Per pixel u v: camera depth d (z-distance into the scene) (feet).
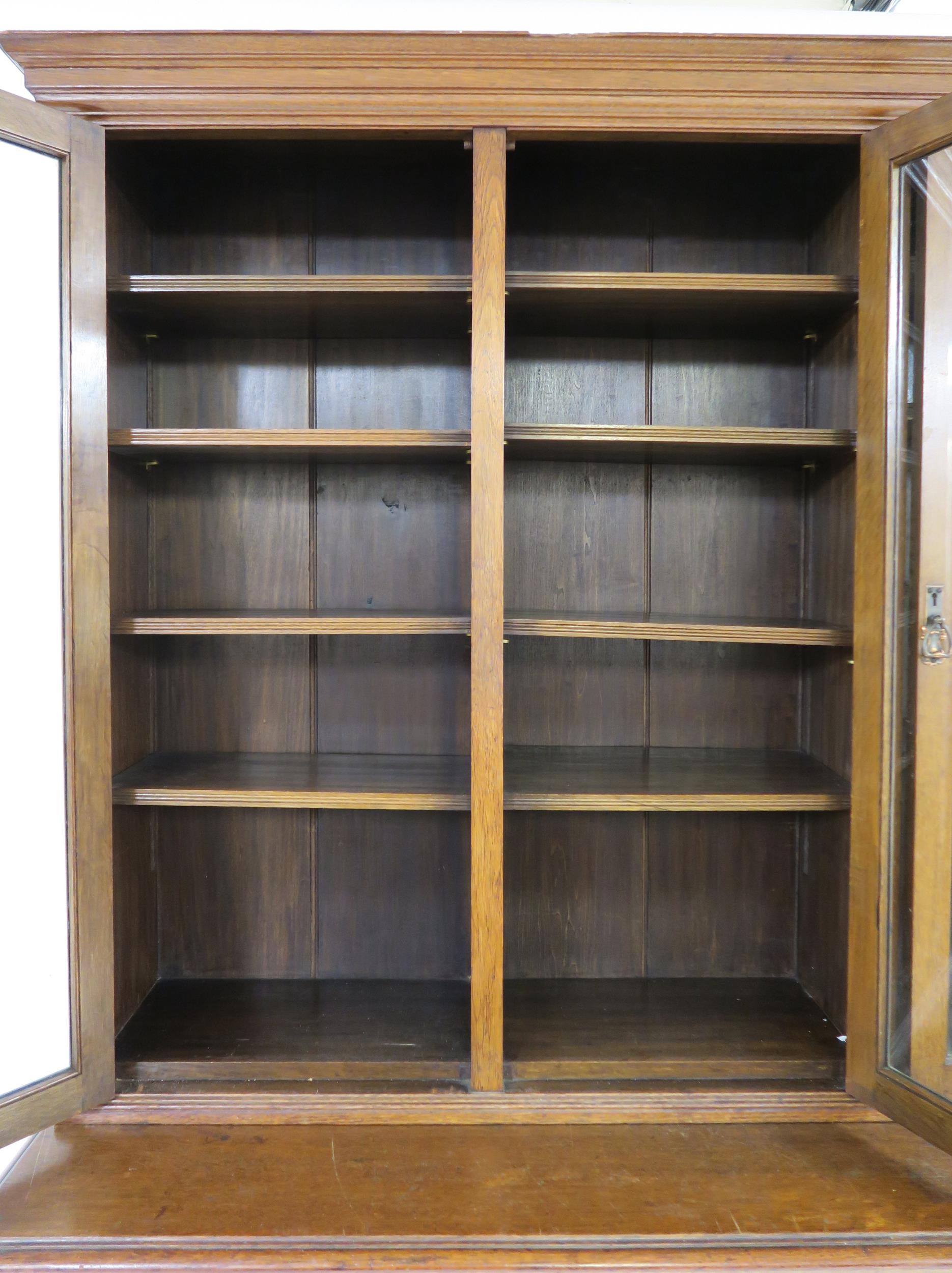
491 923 6.49
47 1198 5.67
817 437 6.55
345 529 7.87
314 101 6.16
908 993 6.26
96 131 6.18
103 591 6.39
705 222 7.71
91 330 6.21
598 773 7.20
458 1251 5.26
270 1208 5.58
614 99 6.16
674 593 7.90
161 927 8.01
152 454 7.25
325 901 8.02
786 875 8.04
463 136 6.33
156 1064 6.66
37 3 7.25
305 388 7.80
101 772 6.41
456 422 7.78
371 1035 7.07
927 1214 5.57
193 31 5.95
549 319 7.22
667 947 8.07
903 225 6.11
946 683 6.13
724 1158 6.09
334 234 7.68
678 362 7.82
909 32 7.63
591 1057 6.74
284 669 7.97
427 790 6.70
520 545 7.86
